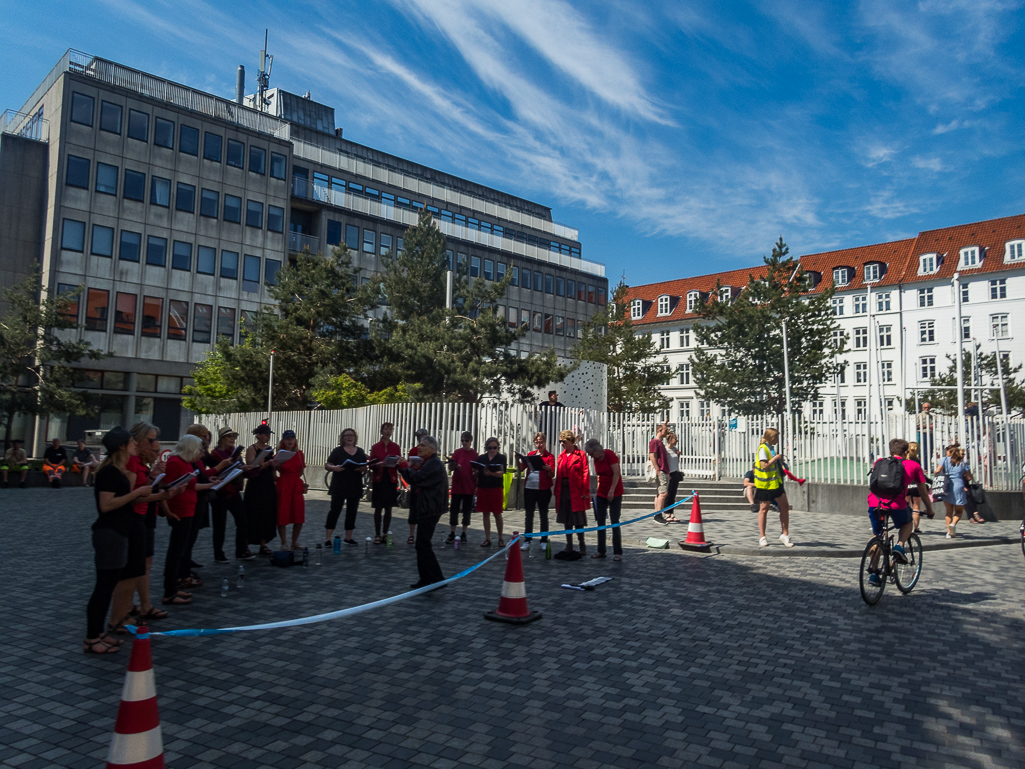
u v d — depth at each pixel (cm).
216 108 4797
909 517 888
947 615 789
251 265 4669
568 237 7400
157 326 4272
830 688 549
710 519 1716
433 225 3183
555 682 551
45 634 648
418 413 1966
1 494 2141
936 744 451
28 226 4028
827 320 4081
